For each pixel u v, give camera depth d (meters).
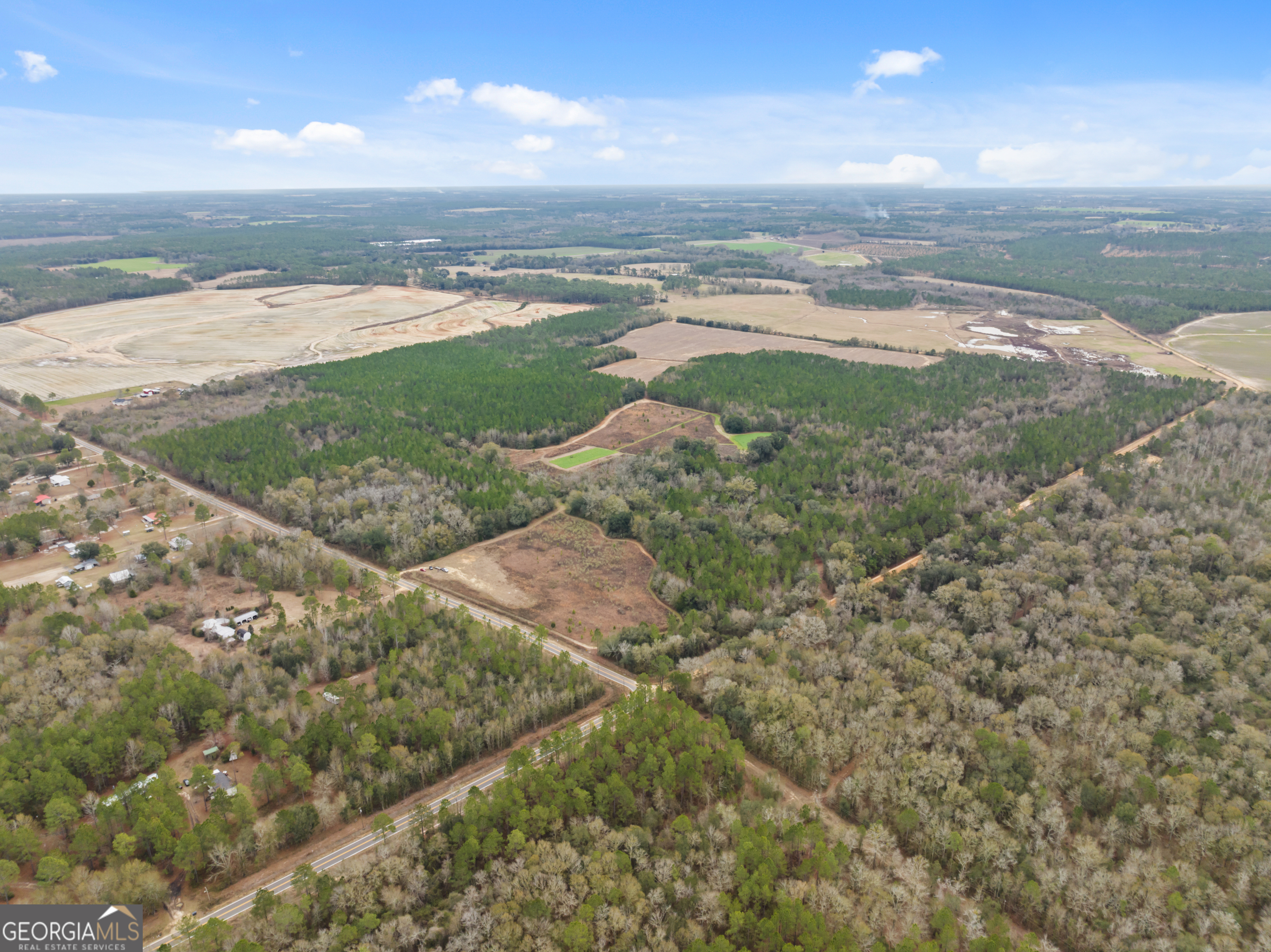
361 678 144.50
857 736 122.00
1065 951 93.31
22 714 125.12
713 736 121.06
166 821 104.44
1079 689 129.62
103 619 154.00
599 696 140.75
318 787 115.31
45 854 103.69
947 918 92.69
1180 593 153.25
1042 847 102.88
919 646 142.62
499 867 99.75
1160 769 114.62
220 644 152.38
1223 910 92.62
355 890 97.00
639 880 99.38
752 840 100.81
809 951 88.12
